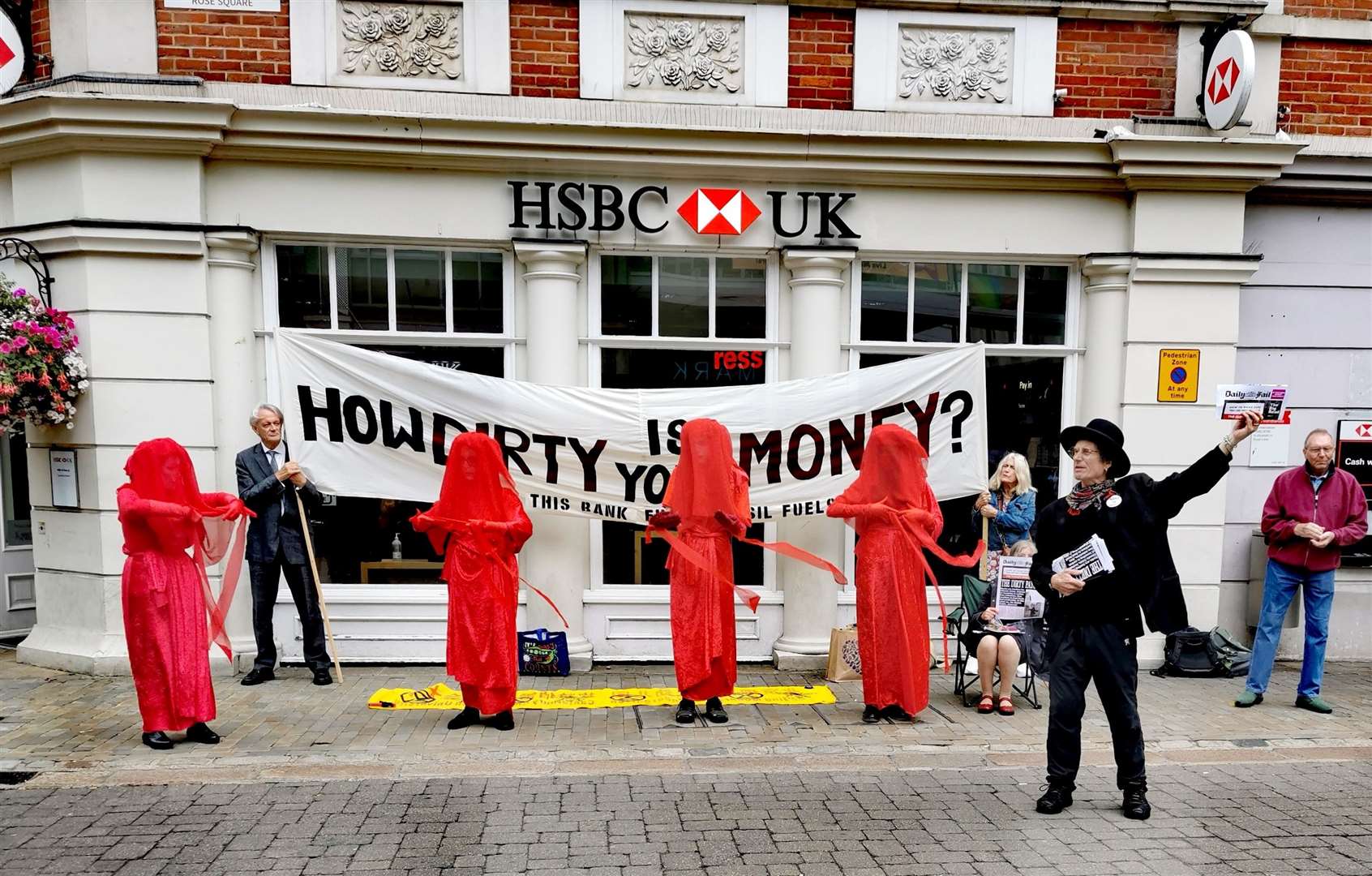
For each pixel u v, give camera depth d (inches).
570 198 240.5
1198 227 249.9
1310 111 262.8
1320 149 261.6
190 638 179.5
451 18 236.8
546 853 136.8
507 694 191.2
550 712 207.2
